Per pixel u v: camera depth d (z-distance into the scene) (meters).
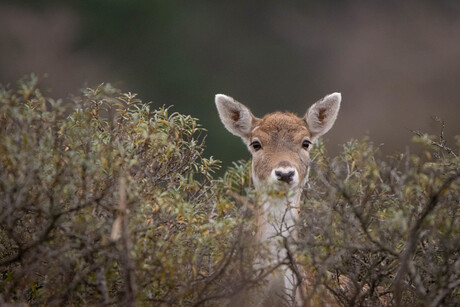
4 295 9.97
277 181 12.06
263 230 12.08
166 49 48.16
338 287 11.36
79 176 9.94
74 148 10.20
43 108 10.38
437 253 10.67
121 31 47.81
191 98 46.41
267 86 48.56
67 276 9.88
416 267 10.32
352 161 12.03
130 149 11.12
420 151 10.25
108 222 9.84
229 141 38.59
